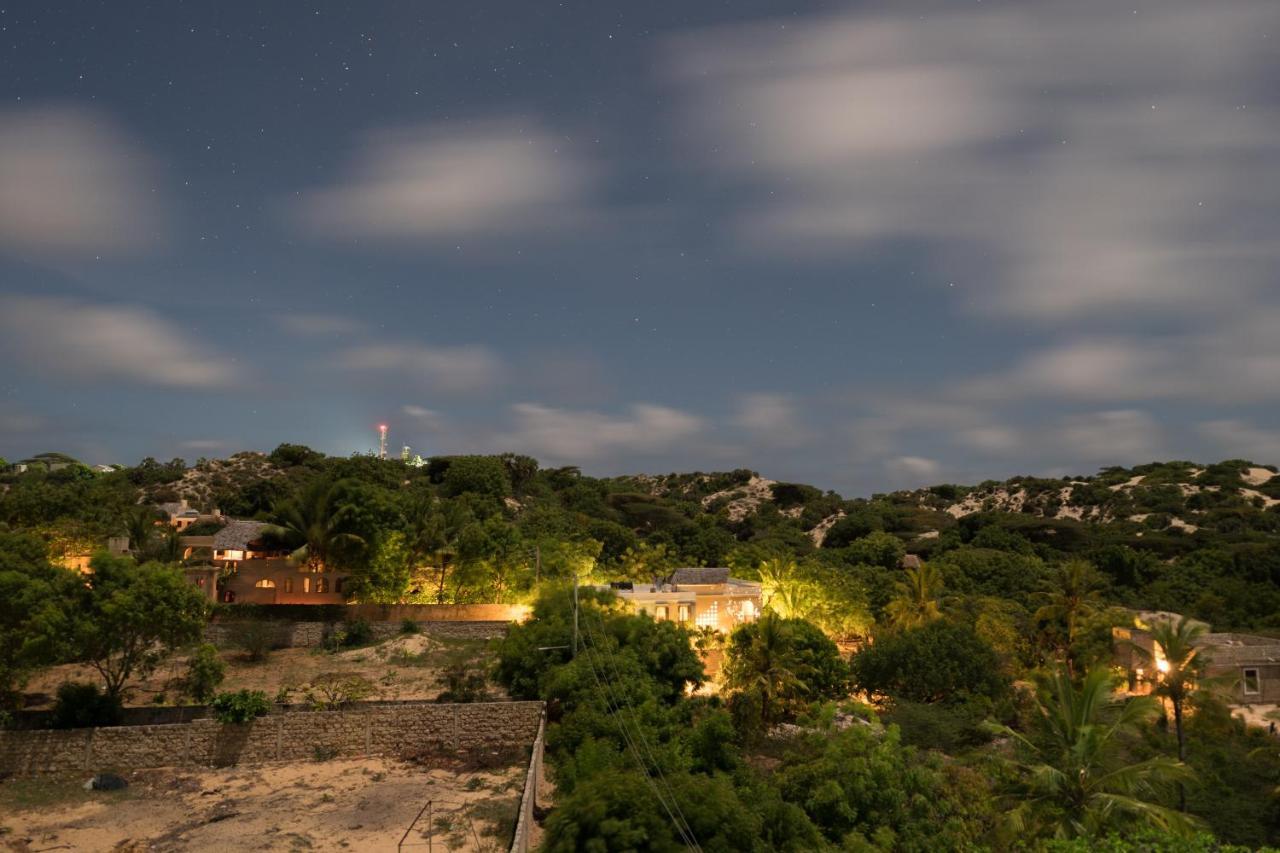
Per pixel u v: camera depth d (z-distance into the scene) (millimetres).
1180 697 48250
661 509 153375
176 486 134125
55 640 44031
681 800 28516
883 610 86562
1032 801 35562
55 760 42562
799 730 51500
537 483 161000
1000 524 139250
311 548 74125
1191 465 190000
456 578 76500
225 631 65625
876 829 34188
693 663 52562
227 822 36906
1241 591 96188
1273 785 46719
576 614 50656
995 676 60375
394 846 34375
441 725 46844
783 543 140375
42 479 131750
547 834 28000
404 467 152500
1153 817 33406
